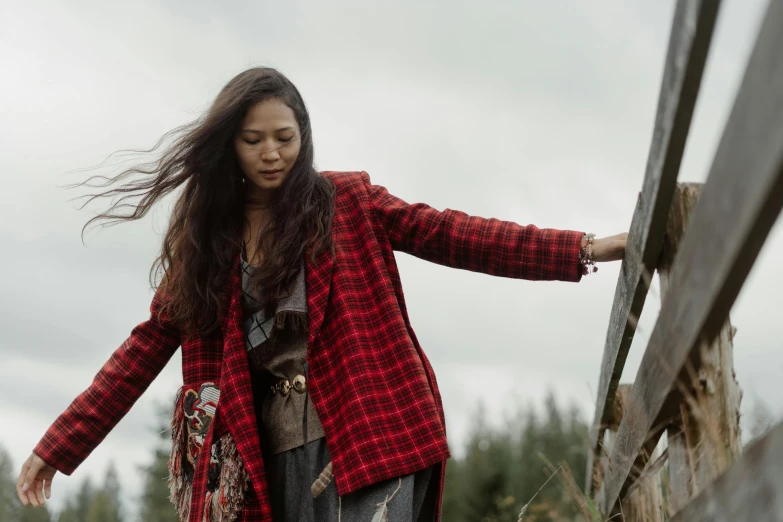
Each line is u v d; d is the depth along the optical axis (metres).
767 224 1.32
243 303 3.20
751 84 1.28
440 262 3.15
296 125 3.16
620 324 2.84
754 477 1.26
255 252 3.21
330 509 2.93
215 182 3.25
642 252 2.34
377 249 3.16
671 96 1.87
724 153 1.46
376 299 3.09
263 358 3.12
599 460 3.81
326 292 3.07
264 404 3.15
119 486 48.06
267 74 3.19
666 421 2.27
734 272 1.47
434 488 2.97
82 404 3.42
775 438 1.19
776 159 1.17
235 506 3.04
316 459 3.00
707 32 1.61
